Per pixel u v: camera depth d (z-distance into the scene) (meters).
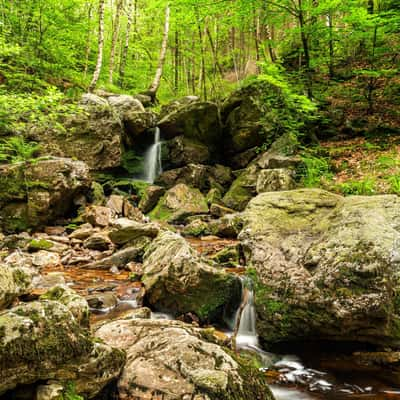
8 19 14.93
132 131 14.28
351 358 3.81
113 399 2.38
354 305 3.56
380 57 14.28
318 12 11.62
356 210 4.25
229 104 14.23
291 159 11.07
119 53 24.66
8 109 9.98
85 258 7.31
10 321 2.05
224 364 2.56
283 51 17.08
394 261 3.65
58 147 11.96
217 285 4.77
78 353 2.17
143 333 2.92
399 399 3.09
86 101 13.34
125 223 8.67
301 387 3.32
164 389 2.32
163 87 25.53
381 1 14.88
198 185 13.09
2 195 9.00
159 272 4.88
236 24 13.56
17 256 6.89
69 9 16.92
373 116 12.80
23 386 2.07
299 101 11.23
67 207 10.23
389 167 9.13
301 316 3.93
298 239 4.38
